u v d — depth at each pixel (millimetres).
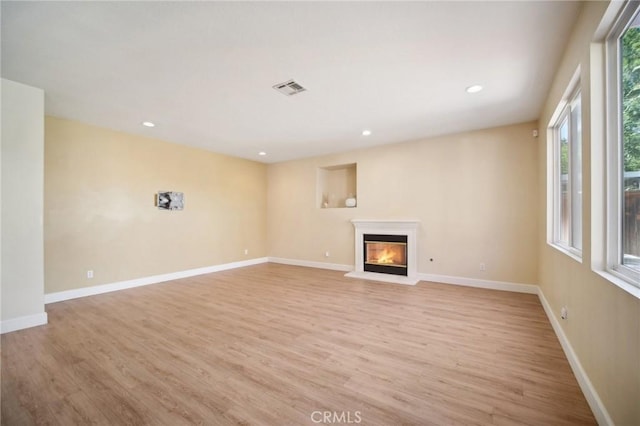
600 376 1611
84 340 2691
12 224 2932
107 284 4406
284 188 7039
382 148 5508
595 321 1696
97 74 2730
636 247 1447
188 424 1598
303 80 2859
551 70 2660
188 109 3615
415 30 2088
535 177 4141
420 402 1773
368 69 2648
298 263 6785
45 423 1618
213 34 2133
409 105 3510
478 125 4320
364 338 2711
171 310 3545
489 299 3918
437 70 2668
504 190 4363
